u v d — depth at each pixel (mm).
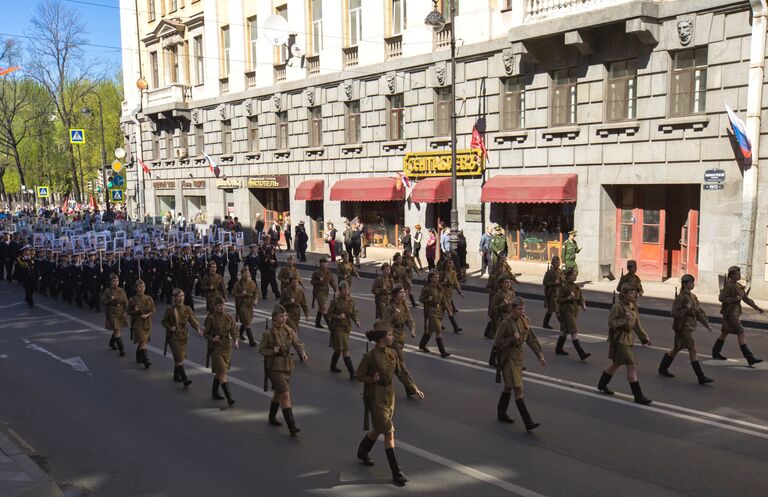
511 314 8766
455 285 15211
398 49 28422
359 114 30562
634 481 6965
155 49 45031
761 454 7695
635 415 9156
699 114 19281
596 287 20844
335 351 11789
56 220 42719
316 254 33031
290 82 33719
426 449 8000
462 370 11828
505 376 8703
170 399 10375
